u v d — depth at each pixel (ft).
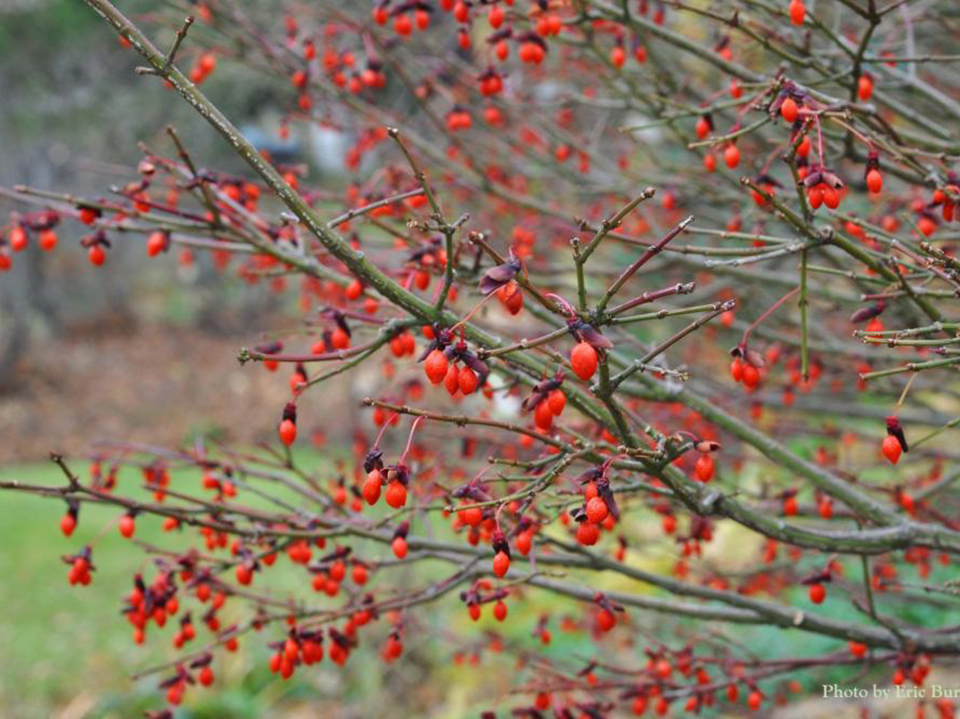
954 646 9.29
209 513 9.01
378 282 7.43
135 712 19.99
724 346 14.70
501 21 9.30
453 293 9.24
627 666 15.81
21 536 29.96
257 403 49.34
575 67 14.37
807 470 9.21
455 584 9.08
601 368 6.37
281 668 8.64
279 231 9.56
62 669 21.97
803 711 14.42
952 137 10.04
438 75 12.33
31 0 40.37
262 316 65.21
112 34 42.19
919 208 8.27
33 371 55.36
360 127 12.44
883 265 7.84
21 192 9.05
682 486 8.09
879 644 9.37
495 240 13.41
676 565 11.83
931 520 11.00
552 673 10.12
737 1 10.34
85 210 9.21
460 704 17.81
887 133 8.36
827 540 8.71
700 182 11.73
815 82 8.94
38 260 62.34
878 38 14.60
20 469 42.37
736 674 10.07
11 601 25.57
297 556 9.14
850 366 12.41
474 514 6.70
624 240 7.45
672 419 11.68
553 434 8.70
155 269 71.56
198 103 7.22
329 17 12.00
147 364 58.08
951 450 14.12
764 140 11.68
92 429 47.57
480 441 11.05
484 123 12.69
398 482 6.34
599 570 9.24
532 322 16.25
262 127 32.30
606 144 16.89
